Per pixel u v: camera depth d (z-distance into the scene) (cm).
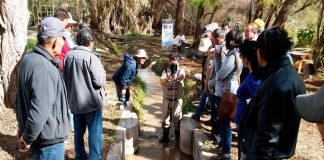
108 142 559
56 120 292
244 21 1817
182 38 1781
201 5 1531
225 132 466
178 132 720
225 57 509
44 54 278
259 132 243
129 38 2327
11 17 557
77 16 2394
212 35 586
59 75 289
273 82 238
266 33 249
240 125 285
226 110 436
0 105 569
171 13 2831
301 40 1307
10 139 495
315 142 552
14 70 575
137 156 657
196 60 1491
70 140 541
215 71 526
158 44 2061
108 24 2577
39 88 269
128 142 638
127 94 770
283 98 234
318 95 173
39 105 269
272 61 248
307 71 1071
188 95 879
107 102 770
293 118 239
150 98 1052
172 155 664
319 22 1056
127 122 662
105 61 1409
